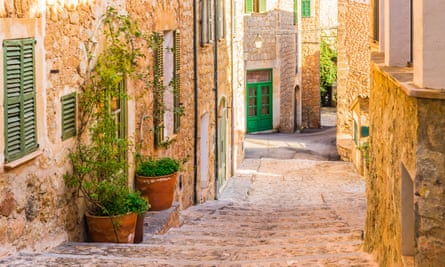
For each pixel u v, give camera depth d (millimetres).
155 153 11125
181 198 13070
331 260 6477
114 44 8539
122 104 9297
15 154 6188
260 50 30344
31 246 6582
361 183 19000
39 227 6754
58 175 7203
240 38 22812
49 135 6969
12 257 6109
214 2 16531
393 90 5375
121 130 9312
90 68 8117
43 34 6789
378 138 6555
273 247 7633
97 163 7750
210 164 16375
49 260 6219
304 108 34969
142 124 10328
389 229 5562
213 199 16734
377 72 6664
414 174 4258
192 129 14172
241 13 22891
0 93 5922
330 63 36969
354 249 7336
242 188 18656
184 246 7676
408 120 4535
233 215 12406
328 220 11102
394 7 5797
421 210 4203
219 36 17562
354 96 24453
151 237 8781
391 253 5422
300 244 7922
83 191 7688
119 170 8344
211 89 16422
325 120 36750
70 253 6883
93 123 8148
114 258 6578
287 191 18109
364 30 24078
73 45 7598
